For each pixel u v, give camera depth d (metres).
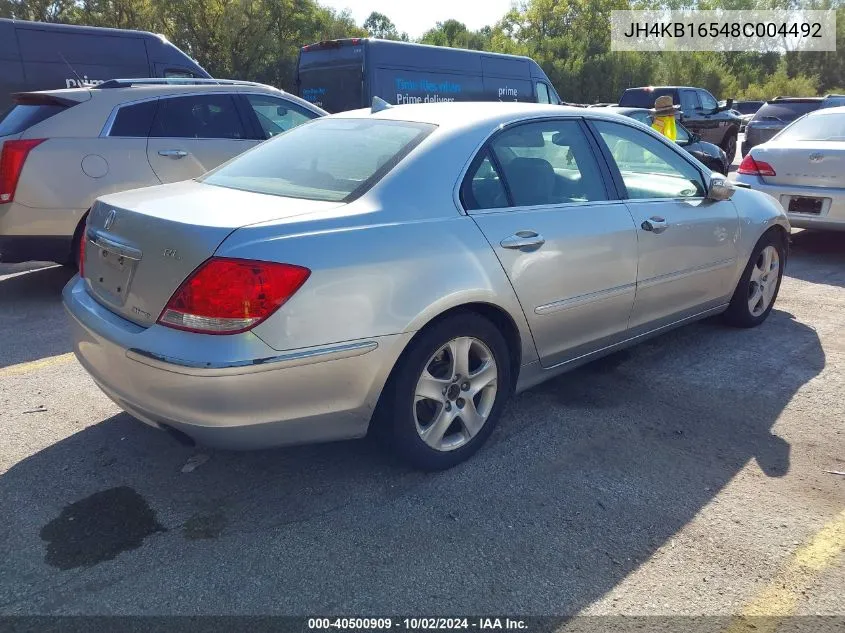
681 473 3.13
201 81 6.65
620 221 3.67
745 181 7.36
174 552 2.57
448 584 2.42
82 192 5.70
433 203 2.98
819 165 6.80
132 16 31.09
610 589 2.40
